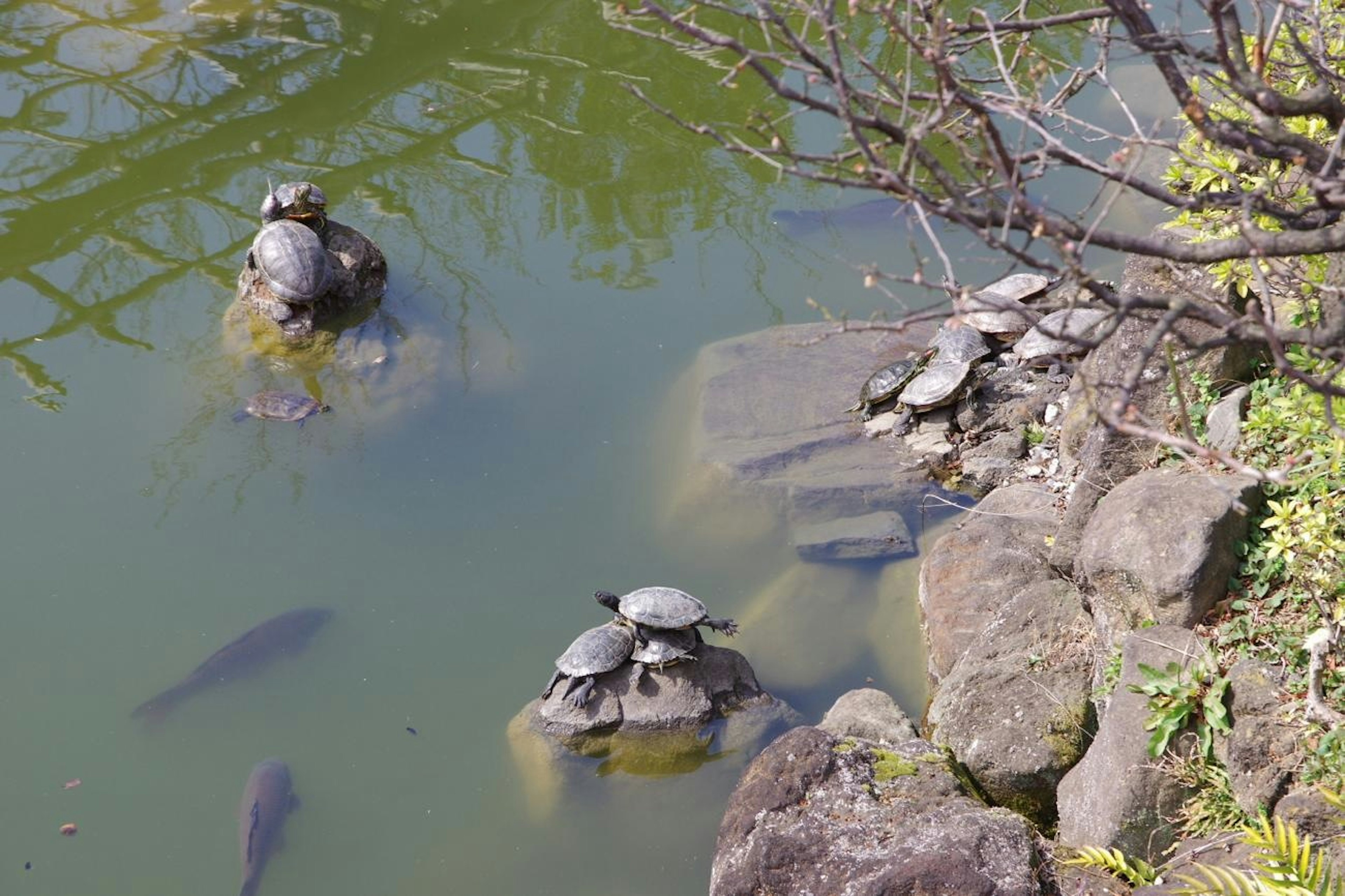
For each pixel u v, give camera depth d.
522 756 6.33
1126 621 5.40
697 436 8.64
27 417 9.14
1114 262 9.88
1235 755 4.54
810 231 11.20
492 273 10.92
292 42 14.62
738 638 7.00
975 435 8.19
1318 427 4.71
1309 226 3.36
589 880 5.68
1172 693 4.79
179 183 12.16
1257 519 5.27
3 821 6.03
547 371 9.70
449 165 12.47
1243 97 3.20
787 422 8.70
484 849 5.88
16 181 12.05
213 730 6.57
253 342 9.90
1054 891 4.77
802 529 7.71
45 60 14.07
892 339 9.52
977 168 3.88
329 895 5.68
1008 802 5.49
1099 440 6.31
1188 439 2.76
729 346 9.61
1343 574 4.86
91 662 7.02
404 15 15.16
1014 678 5.76
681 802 6.04
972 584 6.73
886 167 2.86
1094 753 5.01
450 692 6.80
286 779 6.12
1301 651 4.70
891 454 8.25
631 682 6.43
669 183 12.13
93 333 10.12
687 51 3.65
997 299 3.50
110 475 8.55
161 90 13.66
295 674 6.91
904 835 5.00
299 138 12.90
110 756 6.42
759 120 4.09
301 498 8.32
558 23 15.09
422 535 7.98
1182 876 4.14
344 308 10.20
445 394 9.36
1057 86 11.60
